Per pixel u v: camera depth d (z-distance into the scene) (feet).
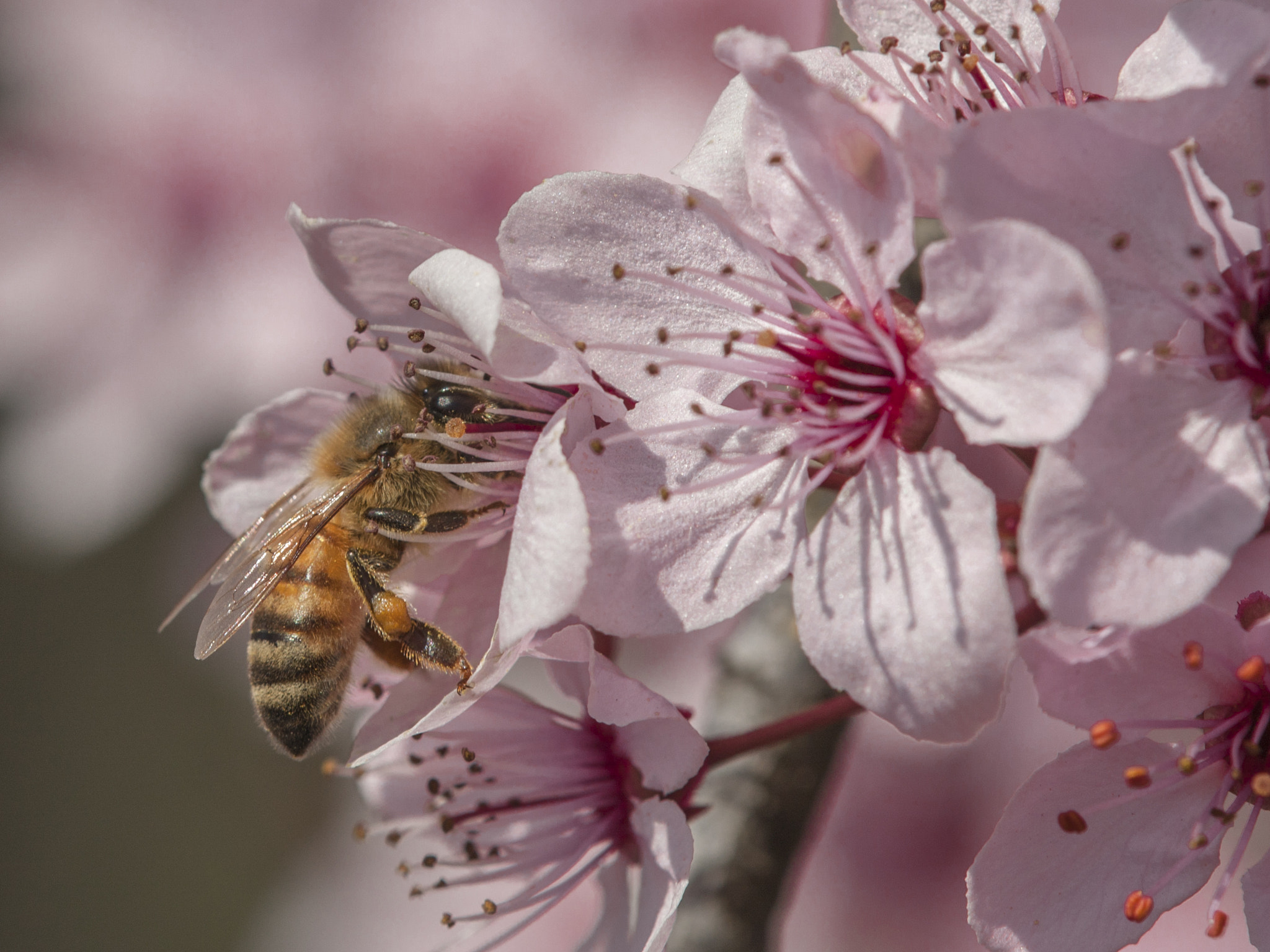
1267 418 0.42
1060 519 0.41
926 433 0.43
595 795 0.46
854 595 0.43
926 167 0.43
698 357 0.44
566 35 0.54
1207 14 0.42
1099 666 0.43
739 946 0.47
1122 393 0.42
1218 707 0.43
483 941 0.49
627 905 0.46
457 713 0.43
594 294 0.44
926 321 0.42
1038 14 0.45
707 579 0.43
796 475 0.44
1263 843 0.52
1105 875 0.43
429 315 0.46
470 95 0.54
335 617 0.47
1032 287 0.41
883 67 0.44
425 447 0.47
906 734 0.42
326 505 0.46
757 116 0.43
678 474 0.44
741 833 0.48
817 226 0.44
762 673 0.48
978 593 0.42
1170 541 0.41
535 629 0.42
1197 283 0.42
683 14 0.54
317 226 0.45
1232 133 0.43
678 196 0.44
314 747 0.47
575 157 0.54
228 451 0.48
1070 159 0.42
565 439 0.43
